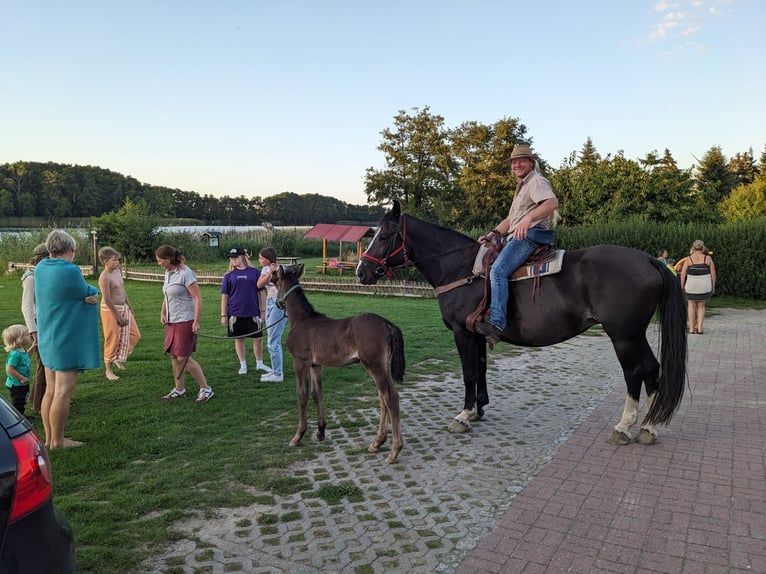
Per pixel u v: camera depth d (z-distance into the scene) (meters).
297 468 4.62
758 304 17.64
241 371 8.05
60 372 4.95
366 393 7.06
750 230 18.62
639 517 3.64
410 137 43.56
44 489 2.07
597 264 4.90
